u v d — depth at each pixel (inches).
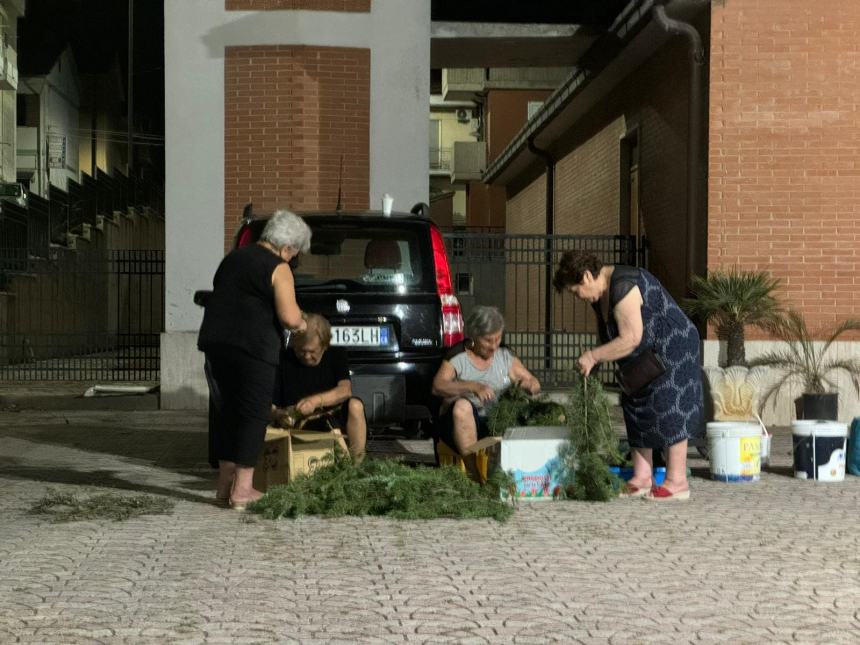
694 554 238.5
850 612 192.7
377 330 348.8
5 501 306.3
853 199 527.8
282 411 316.5
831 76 528.1
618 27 621.6
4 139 1467.8
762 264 530.6
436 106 1827.0
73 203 1312.7
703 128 541.3
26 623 185.0
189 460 398.3
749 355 528.1
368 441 442.9
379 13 594.6
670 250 600.1
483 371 326.0
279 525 271.3
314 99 587.5
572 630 180.9
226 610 192.9
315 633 179.0
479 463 310.2
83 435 479.8
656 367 300.0
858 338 526.0
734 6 528.7
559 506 297.9
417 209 377.1
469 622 185.5
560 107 797.2
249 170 588.7
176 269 586.9
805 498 313.4
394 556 235.8
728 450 342.3
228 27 587.8
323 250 354.6
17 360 1051.9
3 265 1015.6
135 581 213.5
